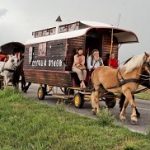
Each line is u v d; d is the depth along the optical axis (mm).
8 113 16625
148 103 23766
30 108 17828
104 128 13594
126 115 17719
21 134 13898
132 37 20922
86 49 20984
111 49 20625
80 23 20953
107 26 20312
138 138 12336
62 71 20281
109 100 19797
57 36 21344
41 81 22672
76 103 19641
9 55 26859
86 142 12227
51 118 15156
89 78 19797
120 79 15875
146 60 15297
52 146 12523
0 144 13281
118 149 11508
